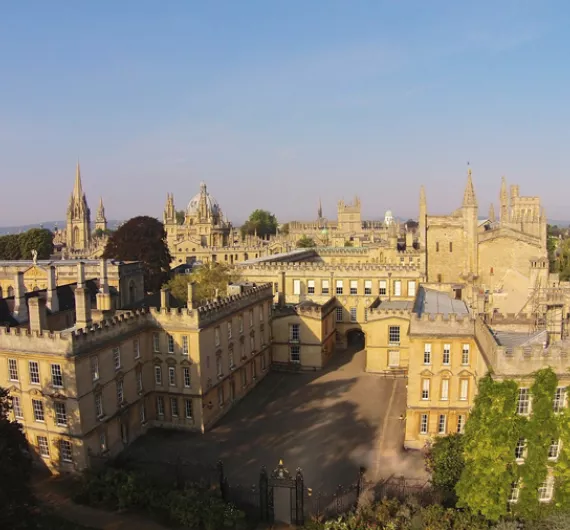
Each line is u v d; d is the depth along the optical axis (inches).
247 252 7347.4
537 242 4023.1
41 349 2176.4
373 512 1771.7
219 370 2790.4
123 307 3430.1
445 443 2033.7
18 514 1651.1
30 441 2268.7
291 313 3543.3
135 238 5113.2
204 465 2256.4
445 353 2304.4
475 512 1734.7
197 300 3742.6
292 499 1990.7
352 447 2406.5
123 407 2421.3
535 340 1996.8
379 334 3417.8
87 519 1904.5
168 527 1861.5
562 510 1701.5
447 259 4148.6
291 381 3351.4
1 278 4133.9
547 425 1695.4
